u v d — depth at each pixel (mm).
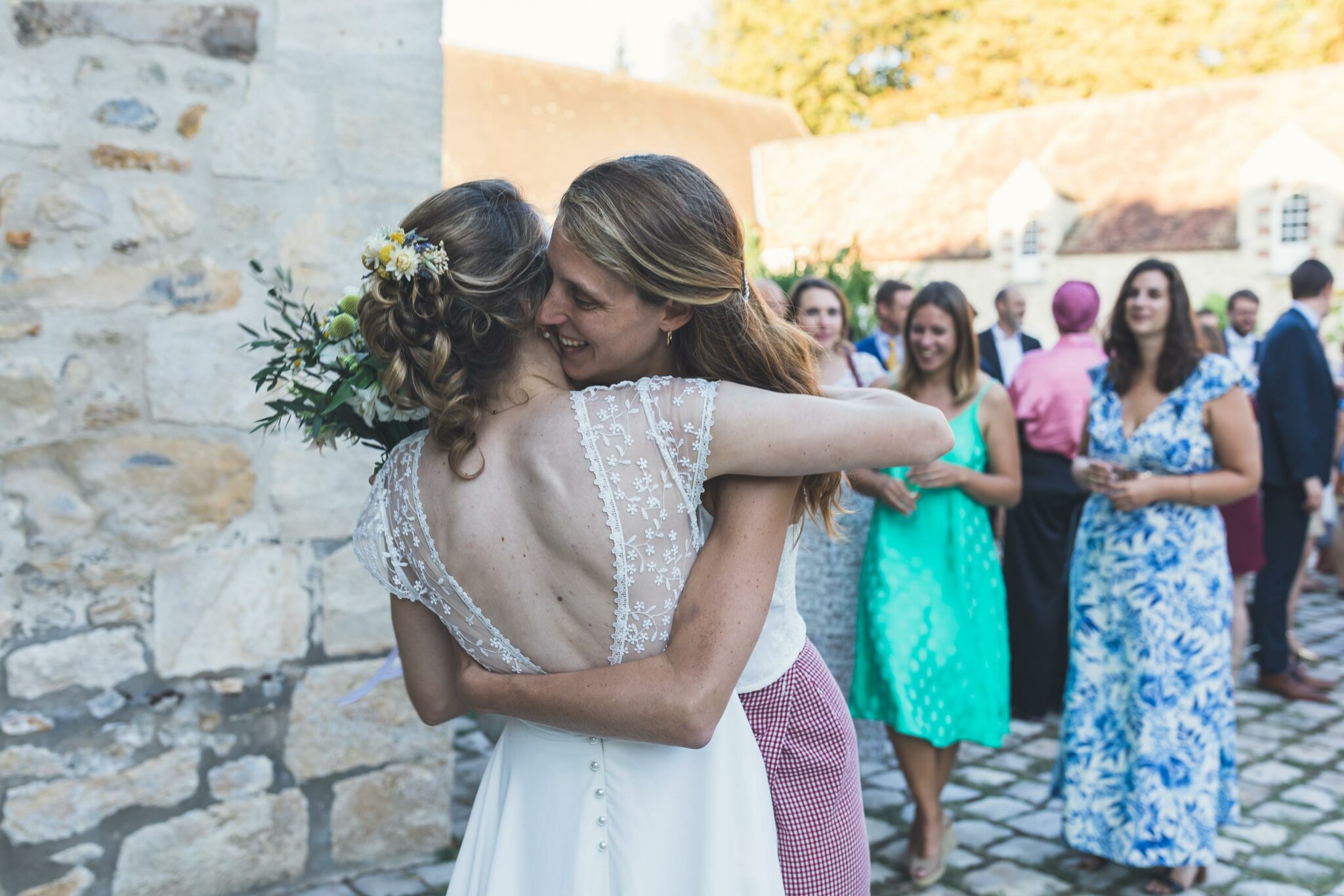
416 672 1538
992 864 3471
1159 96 23203
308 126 3049
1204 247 21703
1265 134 21516
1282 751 4555
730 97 25703
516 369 1338
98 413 2822
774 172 25609
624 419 1266
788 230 25016
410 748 3361
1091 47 23562
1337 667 5855
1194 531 3229
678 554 1286
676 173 1251
